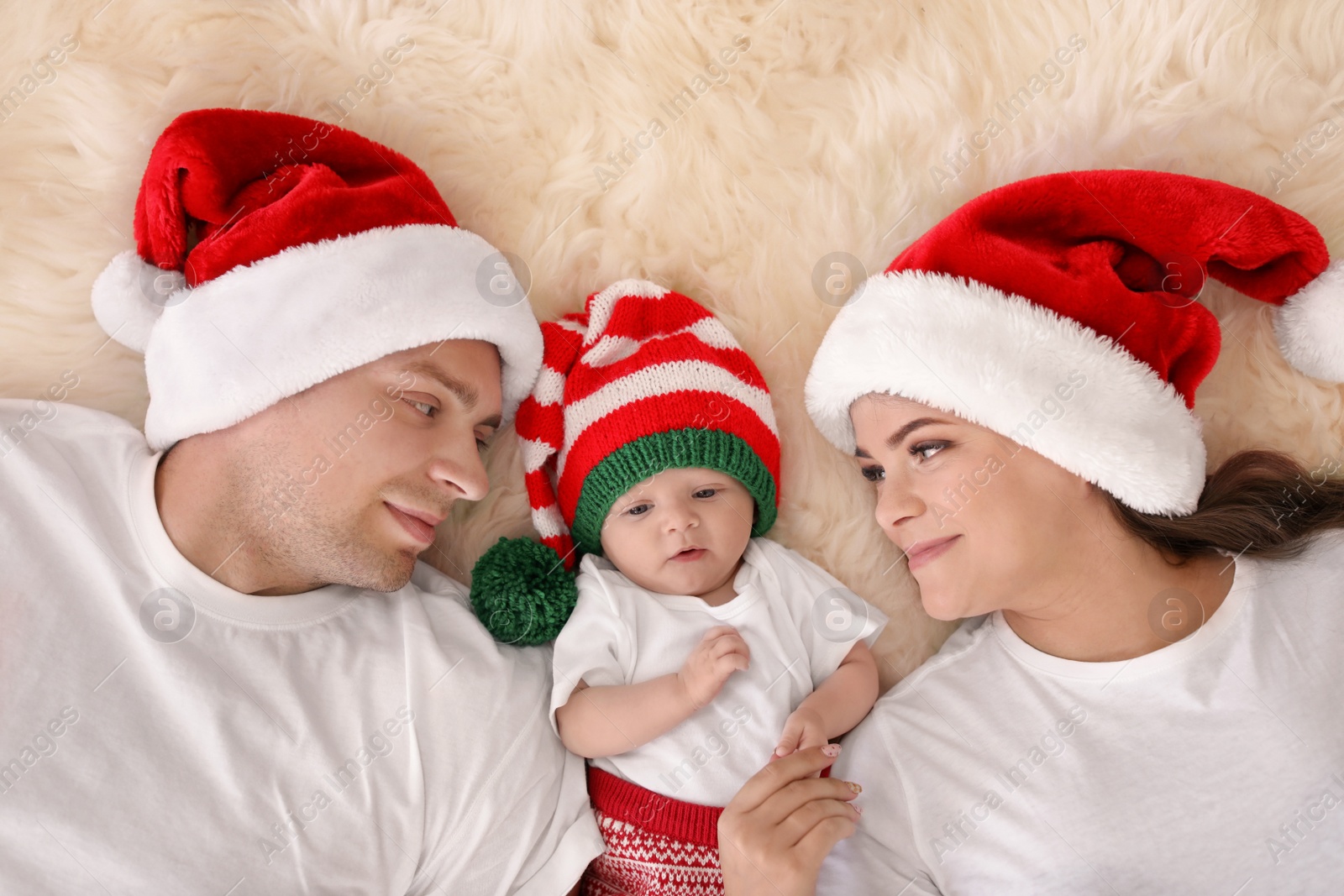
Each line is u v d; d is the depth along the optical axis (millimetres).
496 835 1226
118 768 1098
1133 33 1495
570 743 1317
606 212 1519
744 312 1530
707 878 1279
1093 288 1278
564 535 1499
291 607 1260
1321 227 1487
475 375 1305
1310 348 1404
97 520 1226
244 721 1164
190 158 1271
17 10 1389
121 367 1414
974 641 1460
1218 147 1507
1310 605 1279
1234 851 1165
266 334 1205
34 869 1052
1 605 1133
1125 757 1233
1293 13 1481
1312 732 1187
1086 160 1520
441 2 1488
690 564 1374
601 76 1506
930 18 1520
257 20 1445
